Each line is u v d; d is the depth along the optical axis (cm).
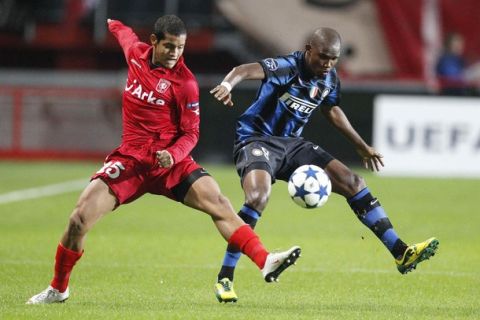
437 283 3159
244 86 7750
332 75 2945
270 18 8894
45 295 2591
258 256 2453
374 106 7556
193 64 9162
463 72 8062
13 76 9000
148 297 2798
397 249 2764
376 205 2828
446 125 7494
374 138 7562
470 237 4503
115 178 2514
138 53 2570
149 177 2553
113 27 2752
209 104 7831
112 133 8456
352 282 3172
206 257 3753
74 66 9219
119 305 2619
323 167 2873
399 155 7544
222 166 7862
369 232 4666
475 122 7481
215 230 4681
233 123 7819
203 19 9081
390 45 8850
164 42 2462
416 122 7519
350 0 8975
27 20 9156
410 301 2792
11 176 7150
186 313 2439
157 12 9100
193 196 2541
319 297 2859
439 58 7906
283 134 2953
